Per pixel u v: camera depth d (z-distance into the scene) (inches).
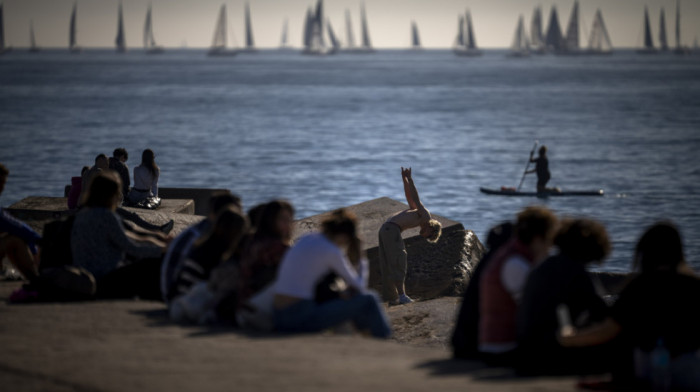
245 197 4069.9
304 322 960.9
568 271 772.0
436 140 6953.7
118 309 1087.0
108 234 1155.3
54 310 1072.2
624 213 3567.9
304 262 956.6
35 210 2188.7
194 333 956.0
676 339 742.5
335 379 745.6
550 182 4539.9
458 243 1966.0
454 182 4552.2
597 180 4581.7
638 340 747.4
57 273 1119.0
